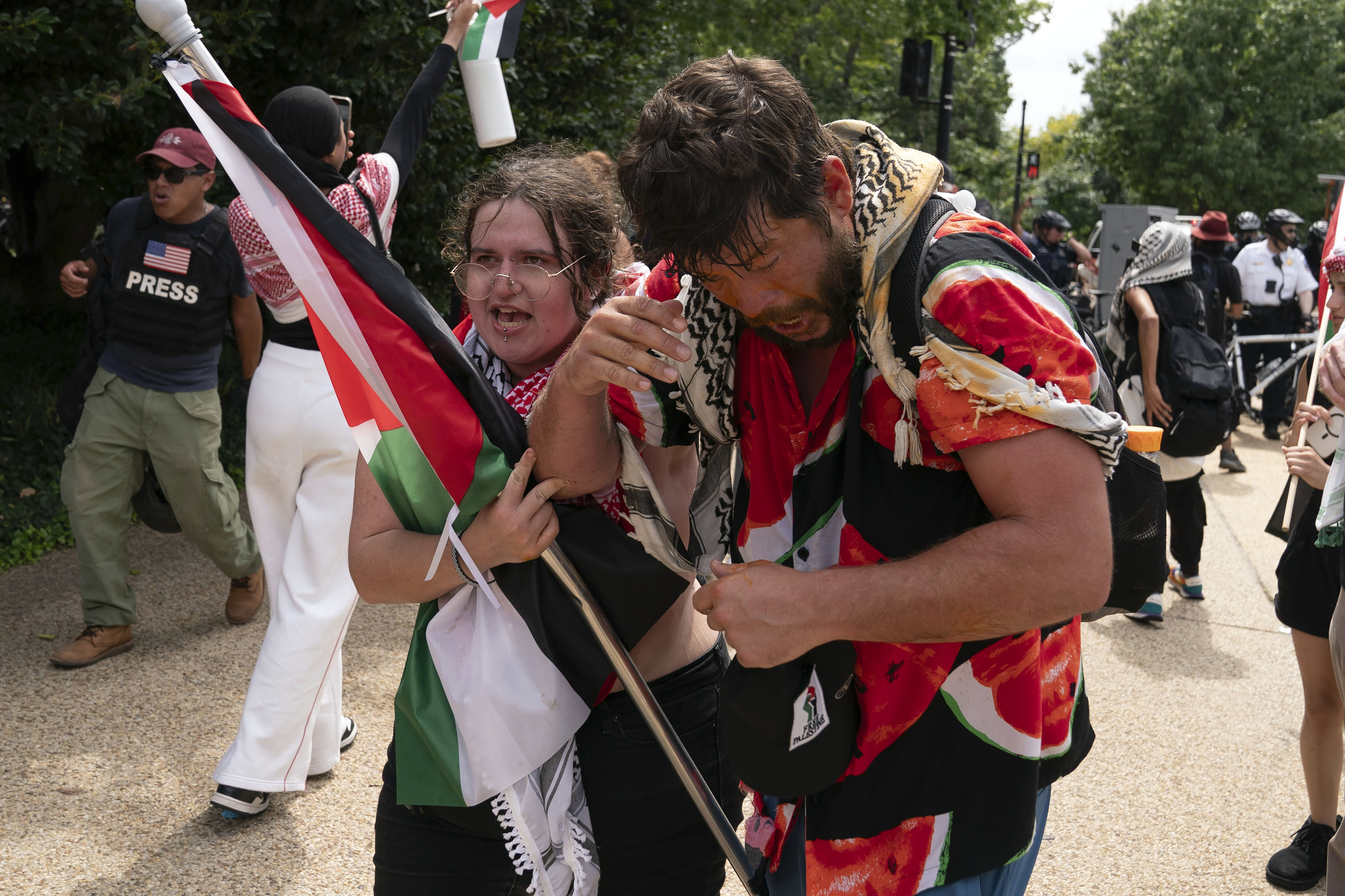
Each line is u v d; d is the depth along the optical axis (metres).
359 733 3.60
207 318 4.09
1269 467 8.84
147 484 4.25
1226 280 9.28
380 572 1.68
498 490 1.55
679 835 1.76
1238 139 30.19
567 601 1.65
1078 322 1.32
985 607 1.21
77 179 5.23
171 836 2.96
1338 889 2.01
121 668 4.02
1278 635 5.04
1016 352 1.19
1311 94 30.17
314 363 3.05
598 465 1.54
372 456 1.65
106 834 2.96
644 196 1.23
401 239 7.33
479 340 1.80
